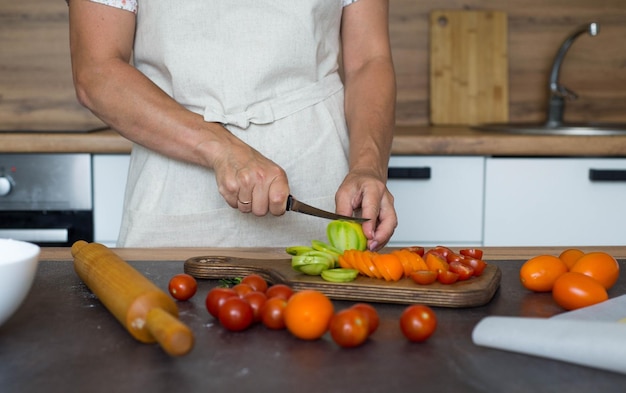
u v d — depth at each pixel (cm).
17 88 241
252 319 78
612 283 94
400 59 247
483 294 87
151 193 137
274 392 63
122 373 67
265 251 121
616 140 196
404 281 91
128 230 139
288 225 138
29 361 70
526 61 251
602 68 252
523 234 200
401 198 199
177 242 137
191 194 136
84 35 128
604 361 66
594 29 223
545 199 199
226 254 118
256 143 136
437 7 246
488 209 199
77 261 94
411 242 200
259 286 87
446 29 244
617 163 199
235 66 133
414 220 199
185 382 65
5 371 67
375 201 113
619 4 250
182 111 124
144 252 119
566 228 200
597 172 196
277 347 73
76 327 79
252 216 137
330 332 73
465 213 199
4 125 236
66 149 195
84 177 197
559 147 196
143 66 139
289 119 137
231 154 119
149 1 132
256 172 113
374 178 118
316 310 74
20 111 242
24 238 197
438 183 198
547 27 249
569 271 96
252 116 134
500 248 123
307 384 64
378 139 132
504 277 102
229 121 134
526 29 249
